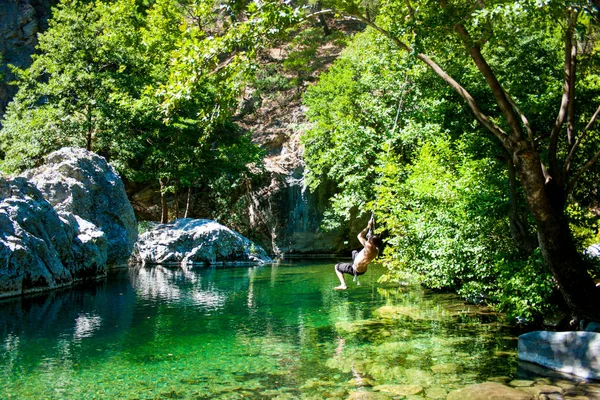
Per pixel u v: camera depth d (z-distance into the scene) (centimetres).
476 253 1184
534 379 650
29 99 2859
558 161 1185
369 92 2536
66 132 2677
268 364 726
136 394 597
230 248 2481
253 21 938
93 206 2008
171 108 967
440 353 782
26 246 1348
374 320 1052
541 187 853
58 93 2677
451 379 651
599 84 1257
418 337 896
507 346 827
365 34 2734
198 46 952
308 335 916
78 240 1703
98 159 2114
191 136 2948
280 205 3164
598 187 1227
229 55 2967
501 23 938
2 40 3931
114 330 952
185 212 3206
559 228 854
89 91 2709
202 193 3400
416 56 967
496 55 1525
